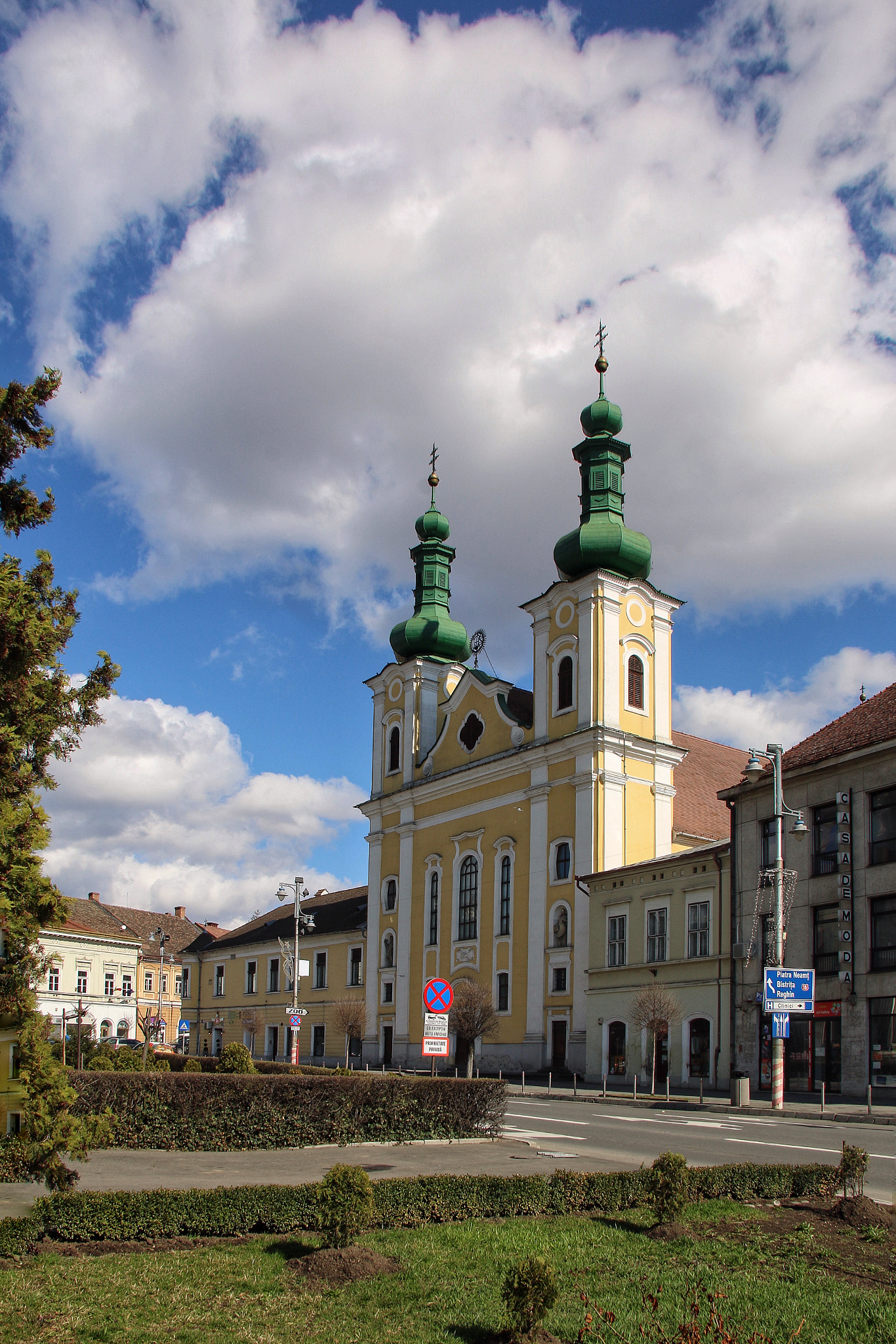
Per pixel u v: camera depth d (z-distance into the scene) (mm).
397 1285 10320
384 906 70062
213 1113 18703
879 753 36125
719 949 42688
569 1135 23234
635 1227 12797
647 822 56344
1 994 12062
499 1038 57594
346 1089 19656
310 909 87062
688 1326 8203
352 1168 11633
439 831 66000
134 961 94938
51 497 13445
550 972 54625
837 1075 36594
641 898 48000
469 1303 9781
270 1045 82688
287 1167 16188
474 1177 13453
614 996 48844
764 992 34719
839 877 37094
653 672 58719
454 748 66938
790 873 39062
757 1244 11844
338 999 75125
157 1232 11844
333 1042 74938
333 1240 11250
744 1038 40688
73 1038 36000
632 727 57219
